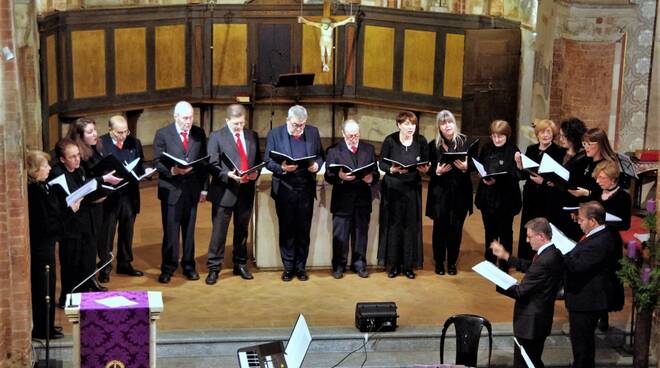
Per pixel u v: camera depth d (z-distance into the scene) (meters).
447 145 10.80
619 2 12.39
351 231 11.03
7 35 8.68
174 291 10.55
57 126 13.84
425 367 7.81
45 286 9.28
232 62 15.50
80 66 14.11
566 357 9.76
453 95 14.77
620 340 10.02
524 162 10.27
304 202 10.70
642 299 9.05
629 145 12.91
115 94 14.58
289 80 14.59
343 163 10.66
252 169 10.41
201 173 10.73
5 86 8.74
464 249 12.02
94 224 10.06
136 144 10.86
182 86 15.35
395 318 9.74
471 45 13.88
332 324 9.91
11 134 8.80
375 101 15.48
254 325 9.83
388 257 11.04
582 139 10.11
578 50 12.55
